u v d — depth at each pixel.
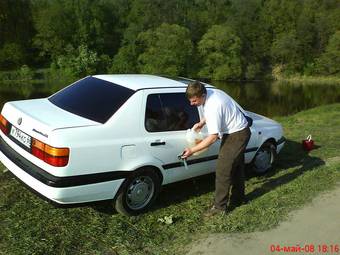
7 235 4.71
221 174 5.33
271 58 80.88
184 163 5.71
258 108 50.00
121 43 77.75
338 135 10.87
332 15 80.44
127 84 5.58
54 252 4.47
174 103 5.72
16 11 76.19
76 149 4.70
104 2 82.38
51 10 74.25
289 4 82.19
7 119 5.51
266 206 5.54
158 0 82.00
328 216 5.32
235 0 86.12
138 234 4.95
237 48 74.62
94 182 4.87
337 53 76.69
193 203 5.93
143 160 5.28
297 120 13.82
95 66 71.00
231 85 69.19
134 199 5.36
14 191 5.77
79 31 75.31
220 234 4.84
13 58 71.31
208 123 5.05
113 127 5.04
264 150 7.35
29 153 4.95
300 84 72.62
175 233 5.02
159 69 70.75
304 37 79.06
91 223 5.11
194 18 81.94
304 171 7.52
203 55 74.31
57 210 5.36
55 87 60.59
